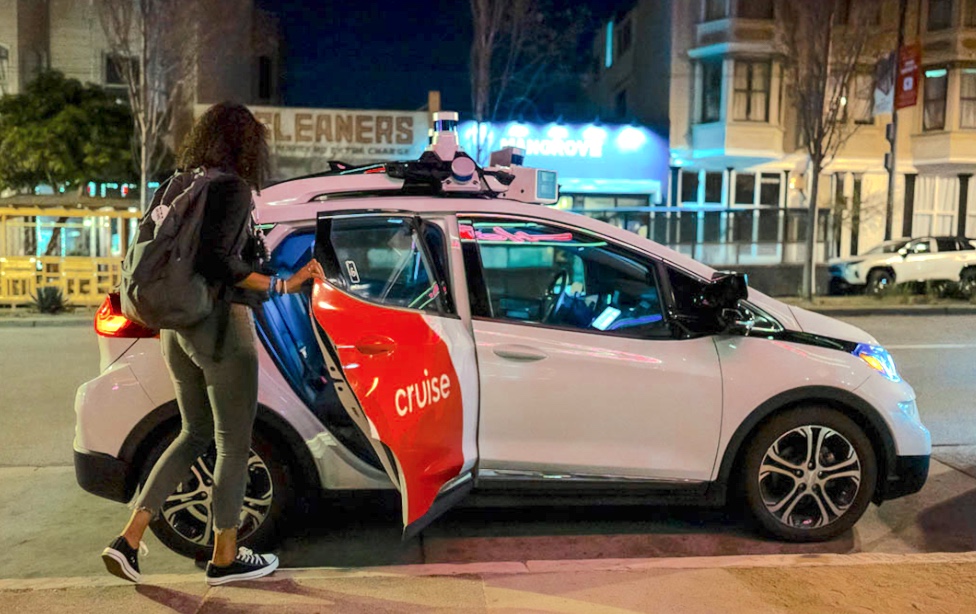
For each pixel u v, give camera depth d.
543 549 4.39
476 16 20.44
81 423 3.97
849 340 4.45
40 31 21.50
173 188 3.12
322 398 4.21
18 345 11.62
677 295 4.29
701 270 4.36
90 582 3.52
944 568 3.80
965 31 23.89
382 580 3.60
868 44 23.17
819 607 3.42
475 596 3.47
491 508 4.98
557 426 4.07
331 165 5.09
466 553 4.33
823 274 19.83
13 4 21.02
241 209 3.14
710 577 3.69
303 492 4.14
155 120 18.42
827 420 4.26
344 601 3.40
